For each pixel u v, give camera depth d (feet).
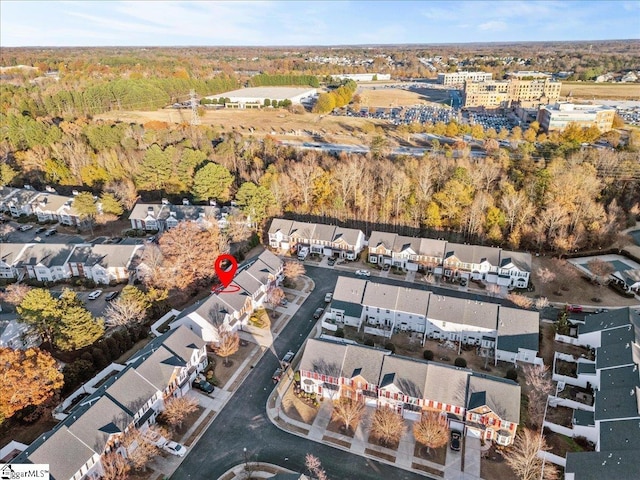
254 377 230.48
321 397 217.97
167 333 234.58
